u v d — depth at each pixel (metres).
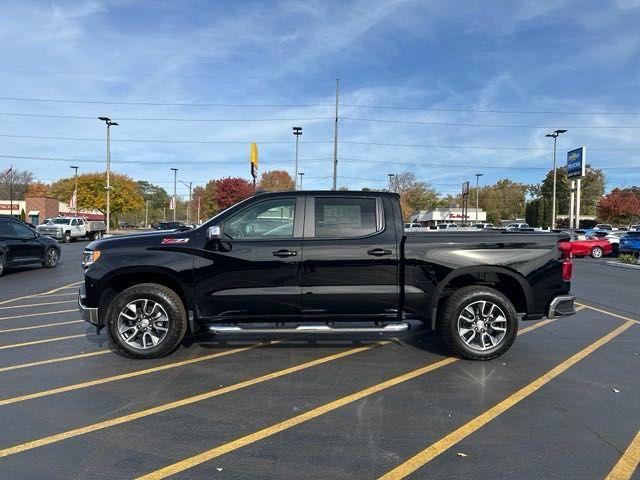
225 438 3.84
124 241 5.84
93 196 66.31
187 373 5.40
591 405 4.55
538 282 5.92
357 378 5.26
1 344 6.59
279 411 4.37
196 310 5.78
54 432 3.94
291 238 5.77
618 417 4.28
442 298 6.05
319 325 5.80
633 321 8.43
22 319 8.27
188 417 4.23
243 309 5.76
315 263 5.70
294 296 5.72
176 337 5.81
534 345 6.73
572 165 42.75
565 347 6.62
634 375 5.43
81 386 4.98
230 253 5.71
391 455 3.58
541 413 4.36
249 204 5.86
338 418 4.23
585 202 92.56
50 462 3.45
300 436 3.88
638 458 3.55
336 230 5.82
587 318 8.72
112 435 3.88
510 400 4.66
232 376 5.30
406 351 6.35
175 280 5.76
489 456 3.57
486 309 5.90
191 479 3.25
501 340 5.86
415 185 83.56
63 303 9.88
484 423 4.14
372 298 5.77
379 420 4.19
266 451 3.63
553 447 3.72
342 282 5.73
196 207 101.81
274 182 89.06
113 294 5.97
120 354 6.07
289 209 5.87
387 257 5.75
